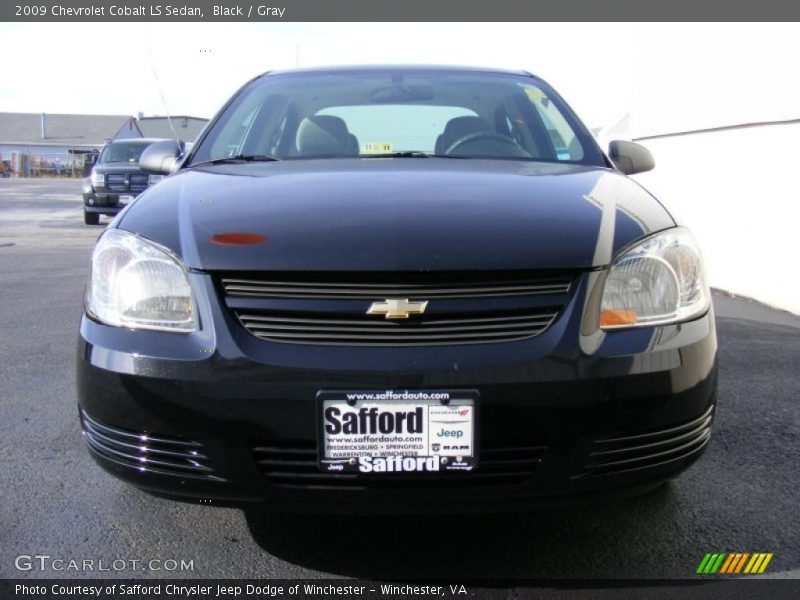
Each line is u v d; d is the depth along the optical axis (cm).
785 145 546
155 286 196
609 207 217
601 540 228
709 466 280
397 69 346
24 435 311
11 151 6281
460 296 185
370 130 303
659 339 191
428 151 295
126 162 1389
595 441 185
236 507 194
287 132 305
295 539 230
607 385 183
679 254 206
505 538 230
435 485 184
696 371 196
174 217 213
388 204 210
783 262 553
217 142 303
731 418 326
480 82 334
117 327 197
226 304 188
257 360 182
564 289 189
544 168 261
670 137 751
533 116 310
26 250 945
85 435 209
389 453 181
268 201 218
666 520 240
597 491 191
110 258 206
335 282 185
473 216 203
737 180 619
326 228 196
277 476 186
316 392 179
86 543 228
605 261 193
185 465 190
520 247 190
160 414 188
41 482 268
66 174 5866
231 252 191
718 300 599
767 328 489
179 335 190
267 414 181
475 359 180
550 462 184
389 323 183
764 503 251
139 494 259
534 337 184
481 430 181
